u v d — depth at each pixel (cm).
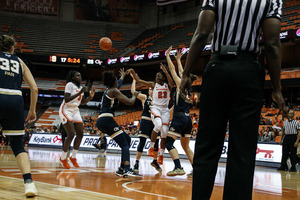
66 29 3005
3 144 1920
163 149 546
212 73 176
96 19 3172
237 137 170
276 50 171
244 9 176
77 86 595
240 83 170
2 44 305
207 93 177
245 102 171
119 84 519
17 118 294
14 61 302
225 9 178
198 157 178
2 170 495
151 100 568
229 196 169
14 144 296
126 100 463
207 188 172
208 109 177
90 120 2383
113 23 3192
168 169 674
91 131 1803
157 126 513
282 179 574
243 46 175
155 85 539
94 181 409
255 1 176
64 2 3142
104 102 470
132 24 3216
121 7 3219
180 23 2958
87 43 2941
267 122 1536
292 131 806
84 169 576
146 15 3219
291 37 1666
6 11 3016
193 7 2942
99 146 1186
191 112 2103
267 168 903
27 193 278
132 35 3091
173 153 486
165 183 421
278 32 173
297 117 1571
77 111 597
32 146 1720
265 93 2083
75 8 3152
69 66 2898
